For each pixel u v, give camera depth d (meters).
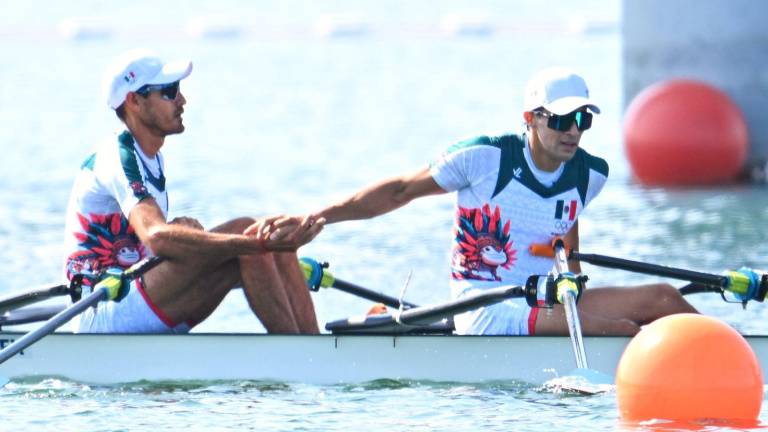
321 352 28.98
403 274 45.19
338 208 29.88
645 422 25.02
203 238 27.81
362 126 87.62
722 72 75.00
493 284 29.97
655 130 67.44
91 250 29.98
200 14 179.88
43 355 29.27
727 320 36.94
